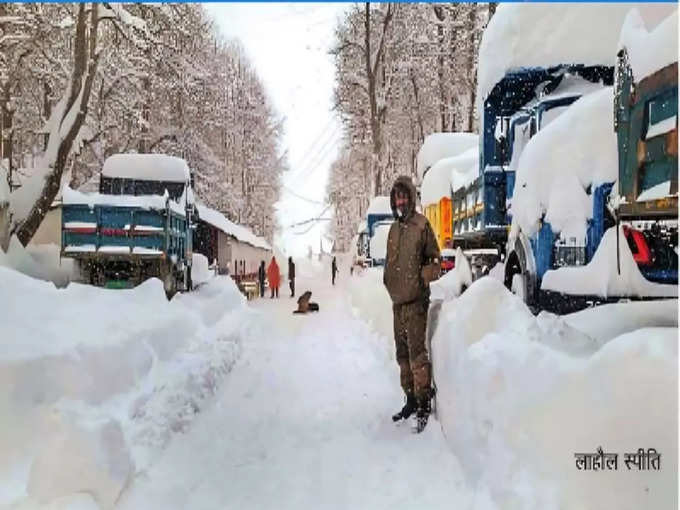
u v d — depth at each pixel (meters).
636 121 3.88
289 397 6.76
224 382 7.52
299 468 4.45
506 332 4.11
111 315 6.27
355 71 37.56
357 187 55.22
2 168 13.75
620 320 3.92
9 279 5.71
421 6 35.56
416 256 5.35
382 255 24.09
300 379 7.77
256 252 44.56
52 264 14.01
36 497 3.37
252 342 10.88
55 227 18.61
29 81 28.59
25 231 14.83
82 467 3.52
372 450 4.79
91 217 11.60
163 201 11.77
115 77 25.98
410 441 4.95
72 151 16.95
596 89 8.39
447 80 33.69
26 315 5.11
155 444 4.68
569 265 5.26
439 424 4.99
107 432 3.84
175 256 12.67
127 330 5.94
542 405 3.02
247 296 25.86
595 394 2.71
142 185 17.09
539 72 8.32
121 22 17.64
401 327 5.52
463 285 7.05
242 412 6.11
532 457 3.02
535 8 8.37
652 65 3.67
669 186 3.52
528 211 6.01
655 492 2.37
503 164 9.08
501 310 4.46
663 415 2.40
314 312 18.17
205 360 7.24
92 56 16.02
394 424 5.49
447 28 32.69
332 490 4.02
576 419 2.77
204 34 38.50
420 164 17.66
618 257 4.46
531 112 8.75
